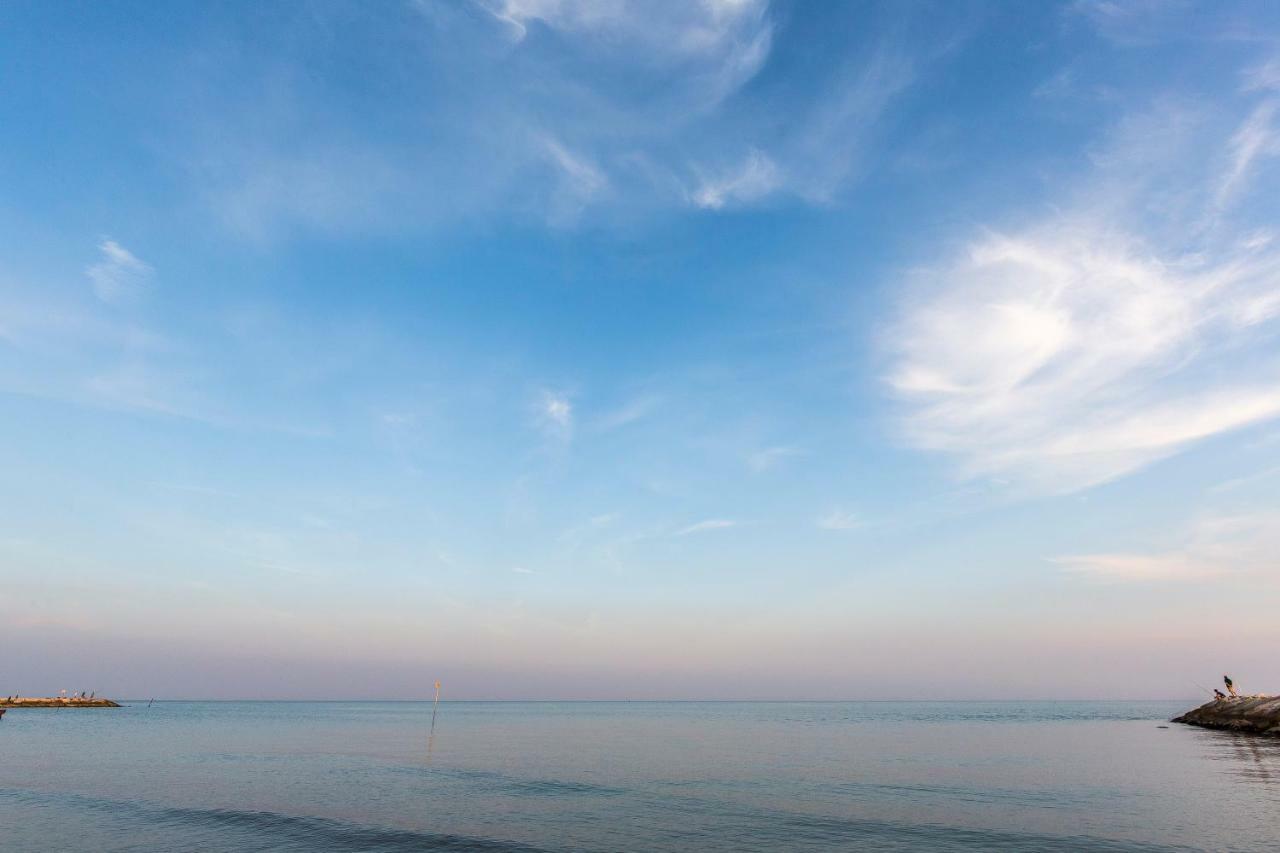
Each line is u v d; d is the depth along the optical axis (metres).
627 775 49.62
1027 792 39.75
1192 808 33.84
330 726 118.06
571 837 29.58
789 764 56.53
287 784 45.03
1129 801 36.16
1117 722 122.38
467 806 36.84
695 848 27.67
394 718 159.00
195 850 27.47
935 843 27.86
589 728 115.44
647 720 151.00
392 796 40.12
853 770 51.84
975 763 55.66
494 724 130.12
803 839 28.95
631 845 28.19
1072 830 29.56
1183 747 65.00
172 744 76.94
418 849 27.73
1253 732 75.50
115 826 31.72
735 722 138.75
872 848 27.33
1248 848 26.12
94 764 56.78
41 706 188.38
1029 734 90.69
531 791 41.97
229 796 40.09
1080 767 51.38
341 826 31.56
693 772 51.31
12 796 40.03
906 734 94.75
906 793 40.09
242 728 109.56
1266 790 38.88
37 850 27.58
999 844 27.53
